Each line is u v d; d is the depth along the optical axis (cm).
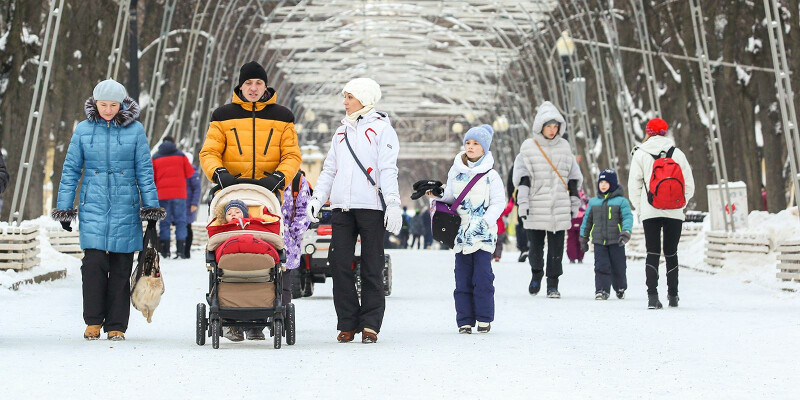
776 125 5862
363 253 2198
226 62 10869
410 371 1742
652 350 2050
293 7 10806
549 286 3512
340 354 1975
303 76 16188
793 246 3756
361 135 2216
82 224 2247
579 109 8944
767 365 1830
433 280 4478
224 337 2256
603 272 3425
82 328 2458
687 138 6912
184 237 5694
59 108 6059
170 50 8656
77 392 1507
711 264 4862
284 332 2208
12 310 2852
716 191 5028
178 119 8175
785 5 5856
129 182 2269
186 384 1588
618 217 3409
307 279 3569
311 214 2217
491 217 2392
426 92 19012
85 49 6097
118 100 2278
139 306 2228
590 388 1567
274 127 2209
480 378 1666
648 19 7381
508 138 16838
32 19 5322
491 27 12244
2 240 3591
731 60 6225
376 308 2191
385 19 12788
